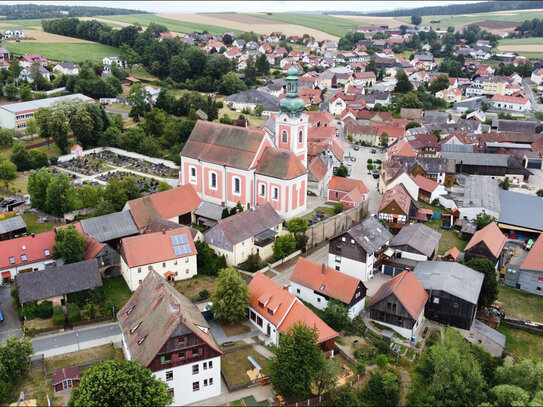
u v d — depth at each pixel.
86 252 101.88
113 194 126.44
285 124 131.50
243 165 126.31
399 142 192.38
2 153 164.50
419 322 93.38
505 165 177.00
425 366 80.44
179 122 193.50
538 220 133.38
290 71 127.31
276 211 124.38
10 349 72.81
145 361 69.31
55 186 124.69
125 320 80.69
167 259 99.38
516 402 68.75
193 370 72.31
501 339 91.38
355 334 89.56
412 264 108.62
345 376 78.69
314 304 96.69
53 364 77.31
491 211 134.62
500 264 115.94
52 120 170.62
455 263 103.38
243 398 74.06
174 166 168.88
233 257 107.19
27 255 100.06
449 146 193.88
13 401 70.00
